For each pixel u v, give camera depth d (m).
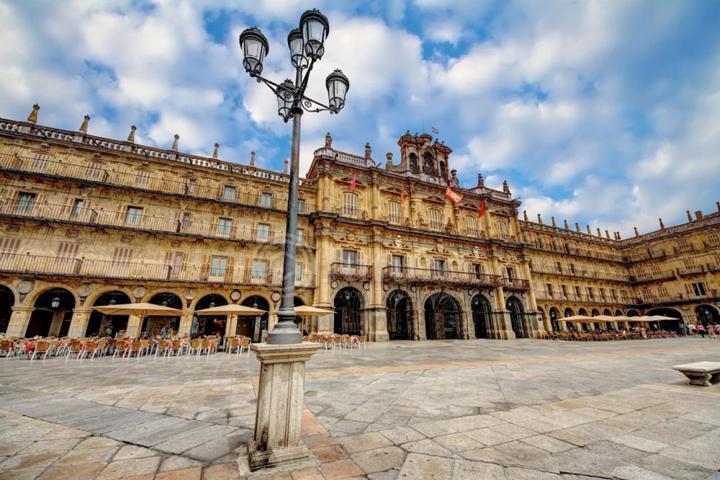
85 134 22.00
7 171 18.80
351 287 25.98
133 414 5.56
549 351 17.22
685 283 42.53
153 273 21.06
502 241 34.25
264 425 3.58
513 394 6.95
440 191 33.78
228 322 22.14
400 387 7.74
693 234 42.78
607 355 14.84
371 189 29.72
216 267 22.89
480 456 3.74
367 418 5.29
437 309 30.81
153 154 23.80
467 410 5.73
